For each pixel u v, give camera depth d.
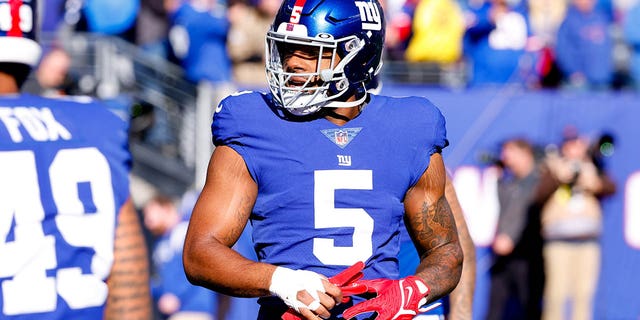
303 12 10.40
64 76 26.16
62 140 10.86
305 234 10.34
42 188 10.61
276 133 10.38
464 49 31.42
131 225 11.26
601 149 29.67
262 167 10.34
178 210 28.09
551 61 32.22
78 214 10.76
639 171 29.84
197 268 10.04
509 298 28.94
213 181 10.38
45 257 10.52
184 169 28.75
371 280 10.10
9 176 10.46
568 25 31.78
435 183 10.82
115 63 28.17
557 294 29.16
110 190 11.02
